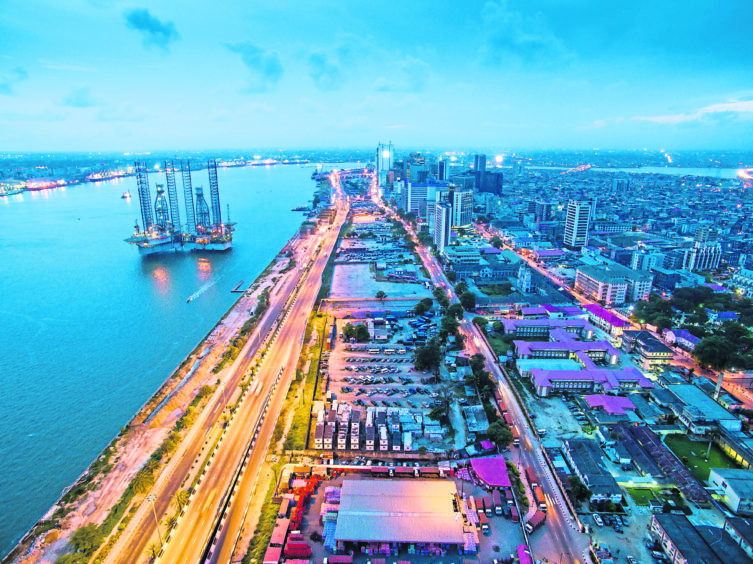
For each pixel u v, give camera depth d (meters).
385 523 182.25
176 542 182.00
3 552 186.88
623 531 184.62
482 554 175.00
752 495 190.12
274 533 181.38
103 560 174.25
